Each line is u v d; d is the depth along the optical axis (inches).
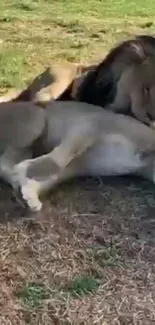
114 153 183.9
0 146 184.7
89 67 232.2
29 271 155.8
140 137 182.4
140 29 386.6
